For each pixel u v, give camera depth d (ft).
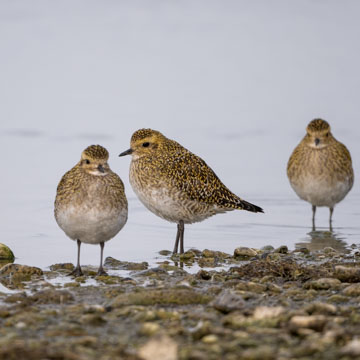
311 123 61.93
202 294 35.91
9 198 64.28
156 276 42.75
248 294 36.29
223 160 78.28
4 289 40.01
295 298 36.24
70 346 28.53
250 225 59.41
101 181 41.98
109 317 32.76
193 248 51.72
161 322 31.91
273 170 75.15
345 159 61.41
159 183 50.78
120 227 43.29
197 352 27.30
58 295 36.47
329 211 64.85
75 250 50.93
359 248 52.13
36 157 77.56
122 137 85.35
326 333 28.91
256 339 28.89
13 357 27.12
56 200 43.37
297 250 50.34
